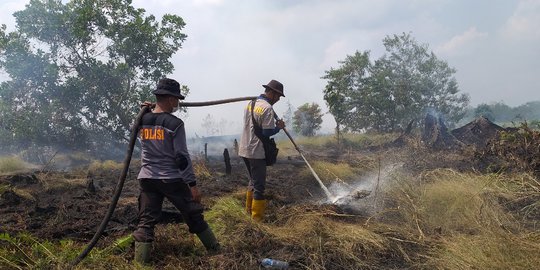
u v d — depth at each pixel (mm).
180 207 4094
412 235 4570
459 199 5141
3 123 16828
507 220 4895
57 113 17516
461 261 3691
